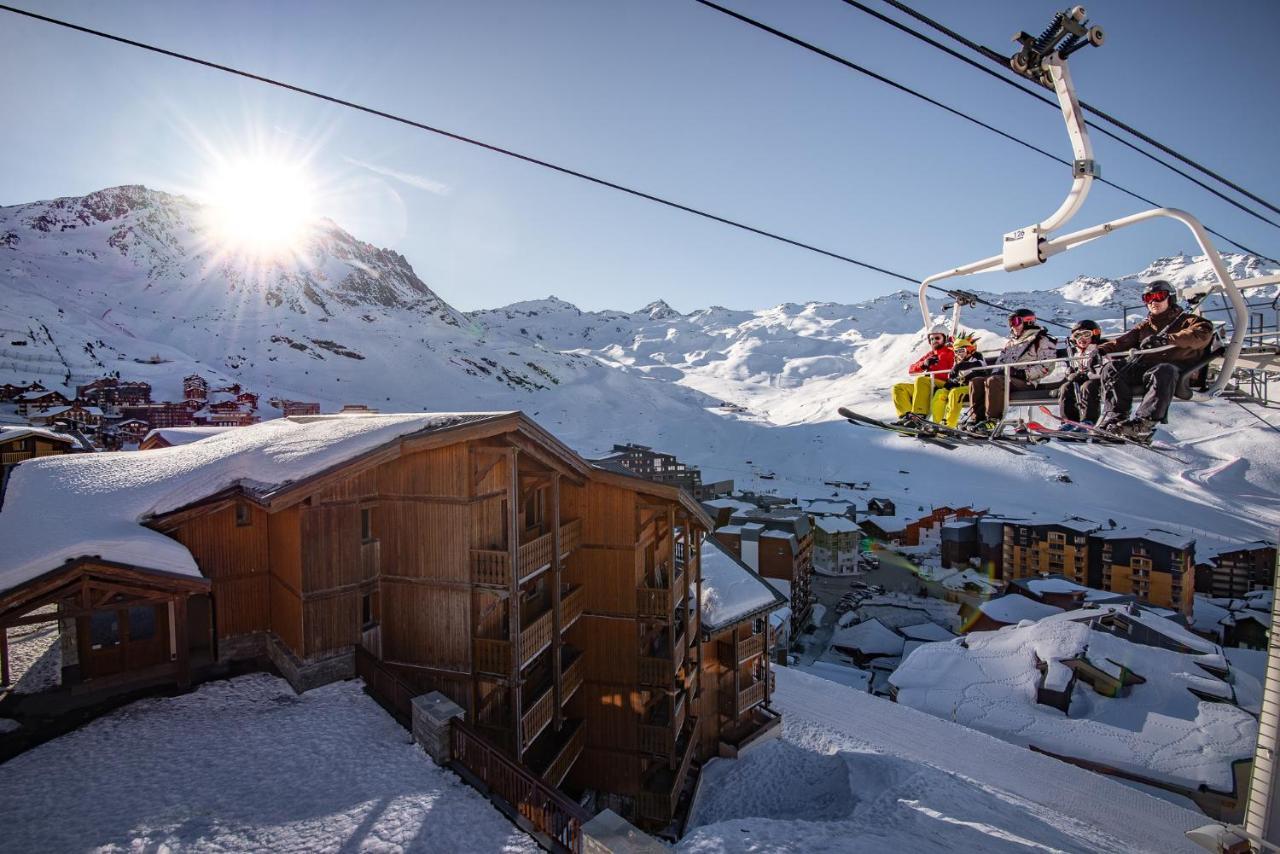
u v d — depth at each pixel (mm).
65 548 14070
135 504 16438
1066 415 8031
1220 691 34312
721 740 24906
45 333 191875
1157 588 75688
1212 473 154000
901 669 41031
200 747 13133
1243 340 6574
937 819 18016
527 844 10805
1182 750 29234
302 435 18625
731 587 26219
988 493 144375
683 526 21219
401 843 10641
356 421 19328
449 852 10531
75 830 10586
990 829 18047
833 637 62719
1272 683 11164
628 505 19312
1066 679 35438
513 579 15555
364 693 15414
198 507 16047
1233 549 89375
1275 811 10961
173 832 10602
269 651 17172
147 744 13172
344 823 11070
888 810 18422
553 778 17188
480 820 11336
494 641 15812
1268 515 132500
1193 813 24391
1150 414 6805
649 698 19703
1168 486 148250
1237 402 7398
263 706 14773
